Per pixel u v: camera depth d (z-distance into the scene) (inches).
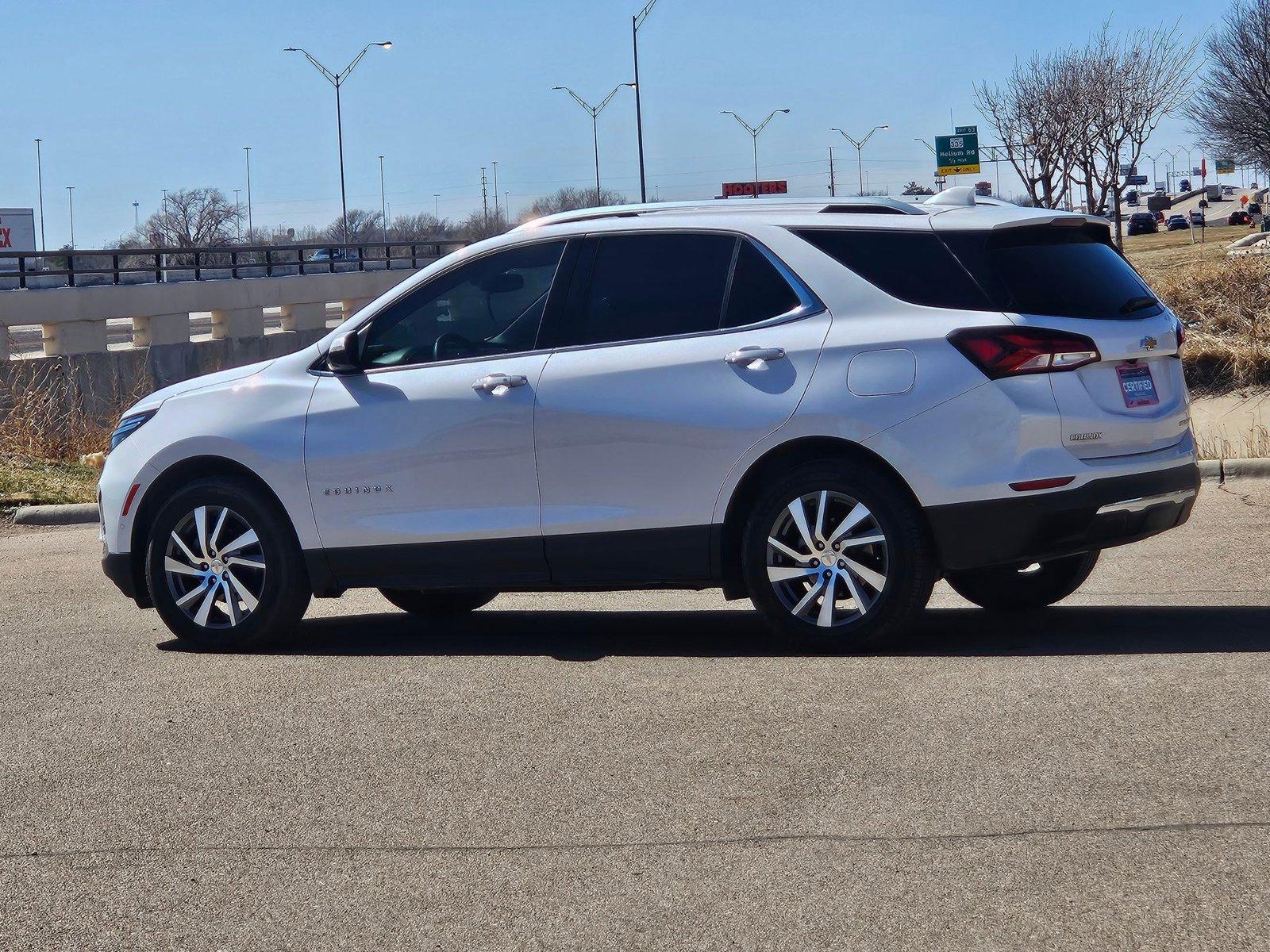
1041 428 230.7
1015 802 169.2
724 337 248.7
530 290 264.8
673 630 283.9
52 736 220.4
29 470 602.9
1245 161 2017.7
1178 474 244.5
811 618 243.9
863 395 236.4
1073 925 137.2
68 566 408.8
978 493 231.6
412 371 269.4
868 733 198.4
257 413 277.3
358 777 193.2
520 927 143.9
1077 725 196.2
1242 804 164.1
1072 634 256.1
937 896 145.3
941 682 221.8
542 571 259.1
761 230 250.5
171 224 4261.8
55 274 1546.5
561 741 204.1
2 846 173.5
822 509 239.5
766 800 175.2
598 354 255.6
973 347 232.7
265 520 274.2
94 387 1574.8
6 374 1209.4
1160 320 248.5
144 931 147.1
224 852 167.9
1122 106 1827.0
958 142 2098.9
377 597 348.5
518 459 258.1
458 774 191.9
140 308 1642.5
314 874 160.1
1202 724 193.2
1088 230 255.6
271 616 275.4
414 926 145.5
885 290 241.0
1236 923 135.6
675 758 193.5
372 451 267.4
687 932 140.6
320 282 1957.4
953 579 286.2
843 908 144.0
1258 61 1925.4
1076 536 233.5
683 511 248.4
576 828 169.9
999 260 238.1
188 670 262.5
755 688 225.6
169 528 280.5
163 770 200.5
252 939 144.1
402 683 242.8
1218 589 295.7
